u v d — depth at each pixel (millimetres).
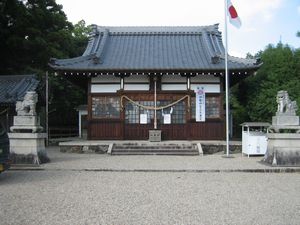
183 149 21172
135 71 23609
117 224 6773
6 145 11719
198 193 9734
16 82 27391
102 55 26094
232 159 18250
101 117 24656
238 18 19922
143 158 18672
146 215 7426
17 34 32906
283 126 15734
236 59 24328
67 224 6750
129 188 10438
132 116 24719
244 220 7062
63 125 41281
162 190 10148
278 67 29453
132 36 29844
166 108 24625
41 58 33125
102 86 24812
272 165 15367
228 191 10039
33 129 16062
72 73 23844
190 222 6922
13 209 7859
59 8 37094
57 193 9641
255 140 19688
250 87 30719
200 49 27688
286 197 9250
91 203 8477
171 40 29250
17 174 13312
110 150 20891
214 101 24734
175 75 24812
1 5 31188
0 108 25094
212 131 24516
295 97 27484
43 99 29797
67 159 18062
